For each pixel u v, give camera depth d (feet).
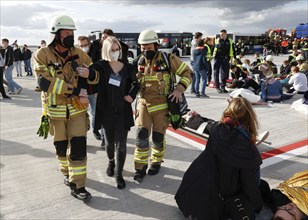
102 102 11.49
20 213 10.56
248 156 8.77
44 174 13.55
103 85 11.30
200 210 9.29
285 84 31.53
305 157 14.98
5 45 32.99
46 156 15.65
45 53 10.25
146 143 12.51
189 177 9.71
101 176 13.20
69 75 10.60
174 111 12.18
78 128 10.90
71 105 10.71
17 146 17.19
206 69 29.48
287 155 15.24
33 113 25.05
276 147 16.30
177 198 9.96
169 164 14.39
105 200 11.32
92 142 17.29
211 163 9.41
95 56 14.46
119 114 11.48
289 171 13.48
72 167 11.06
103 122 11.72
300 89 30.14
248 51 112.47
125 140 11.82
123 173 13.43
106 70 11.22
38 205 11.04
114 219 10.16
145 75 12.21
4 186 12.49
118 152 11.79
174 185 12.38
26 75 56.85
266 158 14.90
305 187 9.57
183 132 19.01
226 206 9.34
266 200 10.33
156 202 11.15
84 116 11.07
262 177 12.95
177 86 12.17
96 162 14.65
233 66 35.70
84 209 10.75
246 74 35.83
